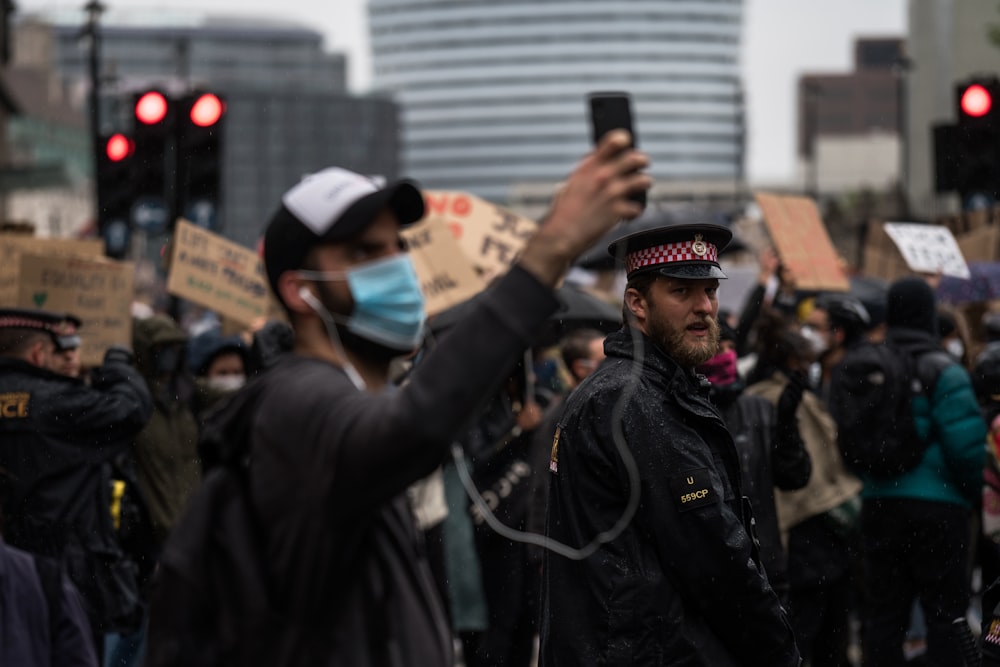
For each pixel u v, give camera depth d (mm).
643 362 4605
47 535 6516
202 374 8859
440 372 2451
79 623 4301
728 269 13203
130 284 8164
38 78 83750
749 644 4445
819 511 7141
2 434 6520
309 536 2574
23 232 9617
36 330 6605
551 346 8758
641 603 4414
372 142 100938
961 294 11773
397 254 2762
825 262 9453
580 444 4562
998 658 4816
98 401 6625
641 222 12211
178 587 2660
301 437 2586
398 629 2680
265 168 99250
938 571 7336
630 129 2654
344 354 2752
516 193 85250
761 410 6562
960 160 12102
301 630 2605
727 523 4398
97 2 18953
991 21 48250
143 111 11445
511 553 7438
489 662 7422
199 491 2727
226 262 9227
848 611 7402
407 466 2467
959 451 7262
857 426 7250
